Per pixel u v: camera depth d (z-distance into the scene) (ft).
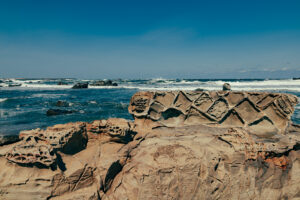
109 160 17.94
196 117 29.01
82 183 16.15
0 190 14.80
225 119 28.07
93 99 83.97
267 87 123.44
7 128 38.17
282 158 19.54
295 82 153.17
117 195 16.15
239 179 18.07
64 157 17.46
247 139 19.63
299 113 49.32
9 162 15.72
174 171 16.80
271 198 18.54
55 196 14.96
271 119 25.81
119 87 150.51
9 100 78.18
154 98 29.22
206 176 17.24
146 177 16.33
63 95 99.96
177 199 16.46
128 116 51.26
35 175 15.11
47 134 18.65
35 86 181.98
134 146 21.39
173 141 21.16
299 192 18.88
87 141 21.83
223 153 18.74
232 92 28.07
